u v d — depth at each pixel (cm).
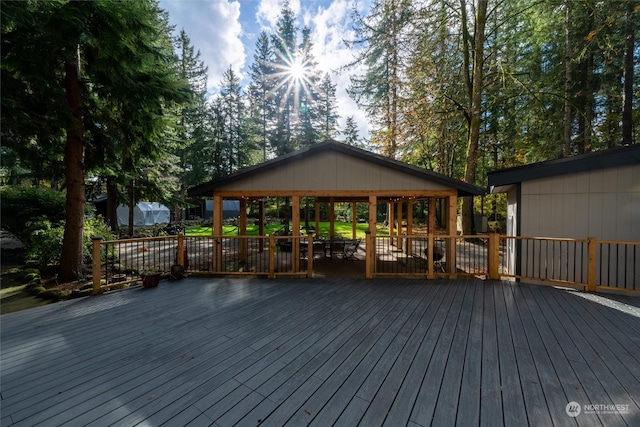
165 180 1455
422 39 1191
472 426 185
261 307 404
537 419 190
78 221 572
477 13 1124
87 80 555
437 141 1557
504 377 236
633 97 1027
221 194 686
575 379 233
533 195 551
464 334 316
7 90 454
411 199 1007
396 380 232
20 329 330
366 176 670
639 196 478
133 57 489
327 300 434
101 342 298
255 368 250
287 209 1717
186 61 2095
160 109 584
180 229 1614
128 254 988
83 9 425
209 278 570
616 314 372
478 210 1903
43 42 412
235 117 2136
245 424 186
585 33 1034
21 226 771
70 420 189
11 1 379
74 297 454
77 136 567
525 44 1273
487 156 1819
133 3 472
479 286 507
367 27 1434
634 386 224
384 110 1573
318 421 189
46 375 239
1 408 199
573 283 476
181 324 345
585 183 513
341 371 246
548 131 1218
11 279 567
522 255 561
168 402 207
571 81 1052
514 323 345
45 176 852
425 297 447
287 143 2164
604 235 500
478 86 1117
